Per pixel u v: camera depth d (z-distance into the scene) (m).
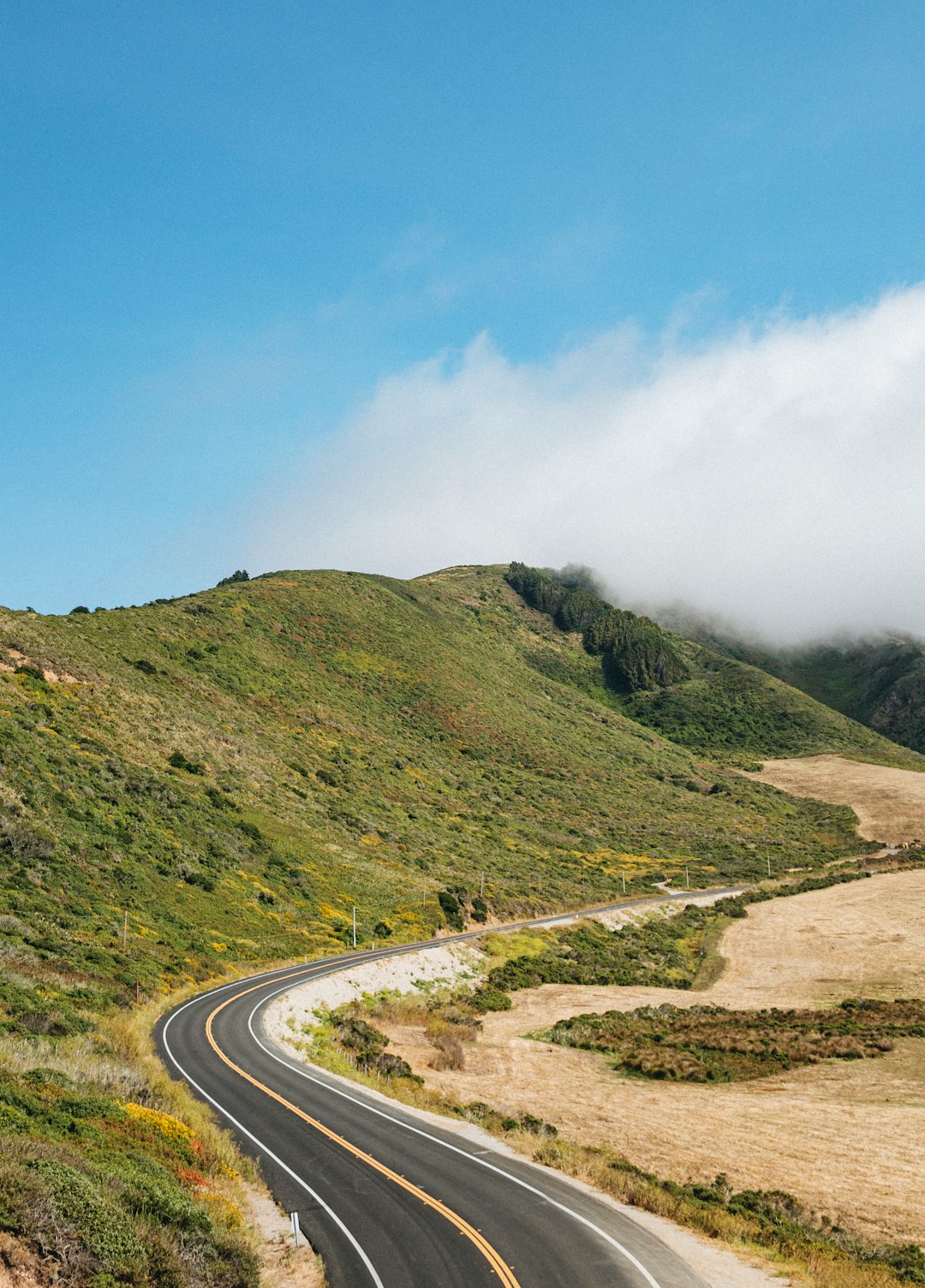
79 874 48.09
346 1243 15.70
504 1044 43.03
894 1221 20.73
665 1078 36.47
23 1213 10.59
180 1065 29.50
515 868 93.44
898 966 63.44
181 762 74.00
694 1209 18.16
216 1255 13.10
